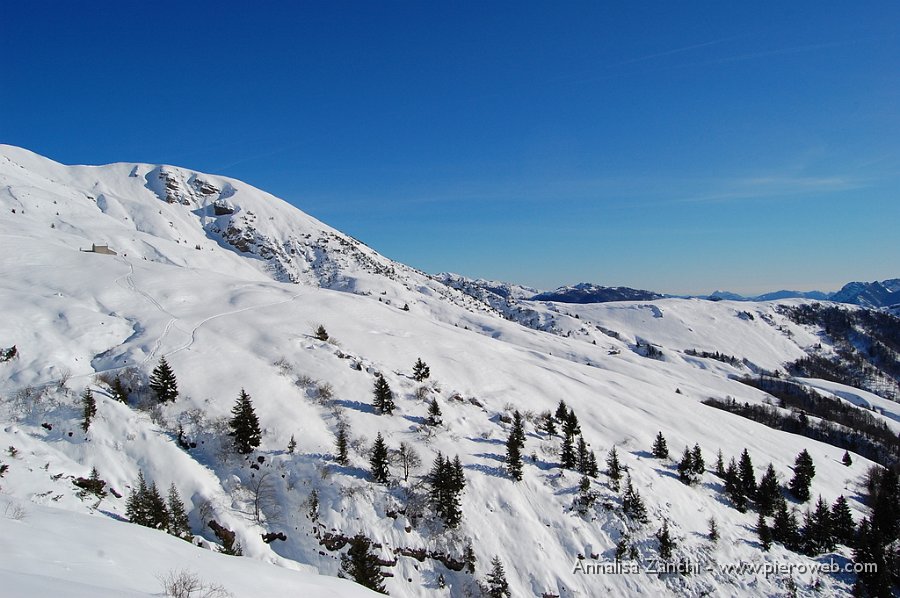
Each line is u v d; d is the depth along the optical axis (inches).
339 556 1742.1
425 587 1759.4
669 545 2090.3
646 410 3848.4
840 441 6333.7
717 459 3152.1
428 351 3513.8
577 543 2015.3
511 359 3885.3
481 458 2306.8
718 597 1950.1
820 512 2503.7
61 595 446.3
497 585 1766.7
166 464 1843.0
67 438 1814.7
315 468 1971.0
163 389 2128.4
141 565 676.1
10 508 786.2
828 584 2151.8
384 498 1930.4
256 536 1723.7
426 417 2554.1
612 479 2399.1
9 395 1969.7
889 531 2608.3
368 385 2674.7
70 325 2588.6
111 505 1622.8
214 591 657.6
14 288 2957.7
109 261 3917.3
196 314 3147.1
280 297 3912.4
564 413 2923.2
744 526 2427.4
